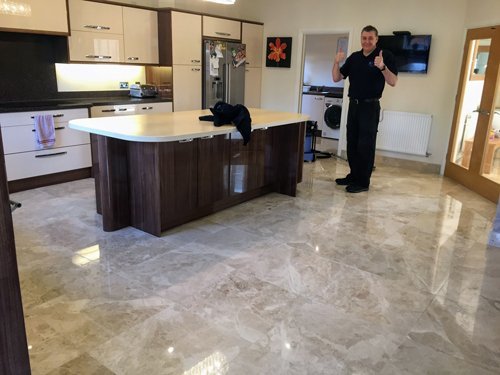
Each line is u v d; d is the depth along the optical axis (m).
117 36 5.36
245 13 7.45
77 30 4.93
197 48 6.13
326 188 5.00
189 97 6.18
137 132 3.10
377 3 6.02
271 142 4.43
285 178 4.62
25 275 2.73
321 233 3.60
